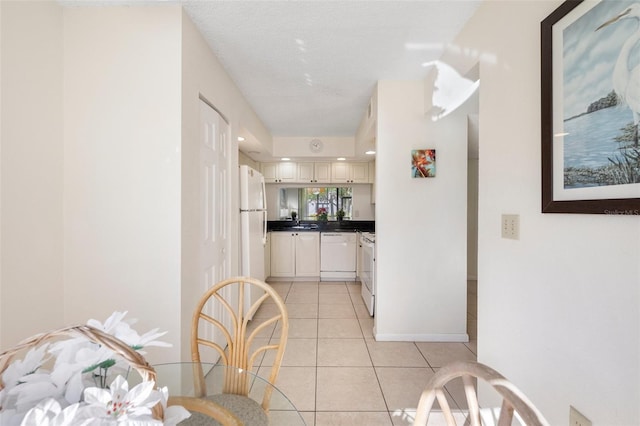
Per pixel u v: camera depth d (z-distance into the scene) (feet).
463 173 8.78
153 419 1.55
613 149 2.76
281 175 17.15
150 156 5.43
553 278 3.58
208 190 6.80
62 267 5.44
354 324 10.14
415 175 8.66
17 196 4.68
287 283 15.94
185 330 5.59
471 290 14.74
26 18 4.77
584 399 3.15
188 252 5.72
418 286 8.84
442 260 8.81
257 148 13.32
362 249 12.78
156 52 5.42
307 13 5.67
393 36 6.45
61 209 5.42
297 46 6.84
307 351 8.15
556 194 3.45
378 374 7.00
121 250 5.47
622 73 2.67
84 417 1.48
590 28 2.99
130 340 2.19
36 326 4.98
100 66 5.43
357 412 5.67
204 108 6.60
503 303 4.58
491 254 4.89
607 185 2.82
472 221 16.76
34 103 4.91
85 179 5.45
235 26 6.07
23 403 1.71
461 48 6.15
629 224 2.67
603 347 2.93
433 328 8.86
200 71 6.29
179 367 3.75
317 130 14.35
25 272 4.81
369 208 18.20
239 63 7.60
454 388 6.44
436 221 8.80
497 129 4.75
